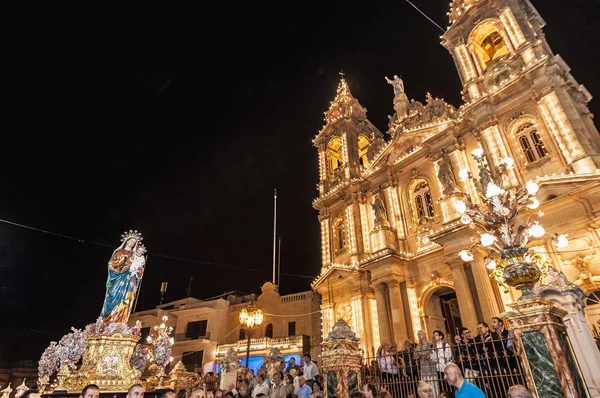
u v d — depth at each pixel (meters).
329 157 32.97
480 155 10.81
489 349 9.87
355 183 27.86
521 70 20.17
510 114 20.31
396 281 21.44
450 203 20.23
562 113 18.06
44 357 11.95
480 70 23.20
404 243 23.50
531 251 8.51
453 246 19.00
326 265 27.98
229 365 17.42
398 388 9.87
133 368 11.58
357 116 33.28
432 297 21.80
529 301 6.79
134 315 39.94
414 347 10.75
